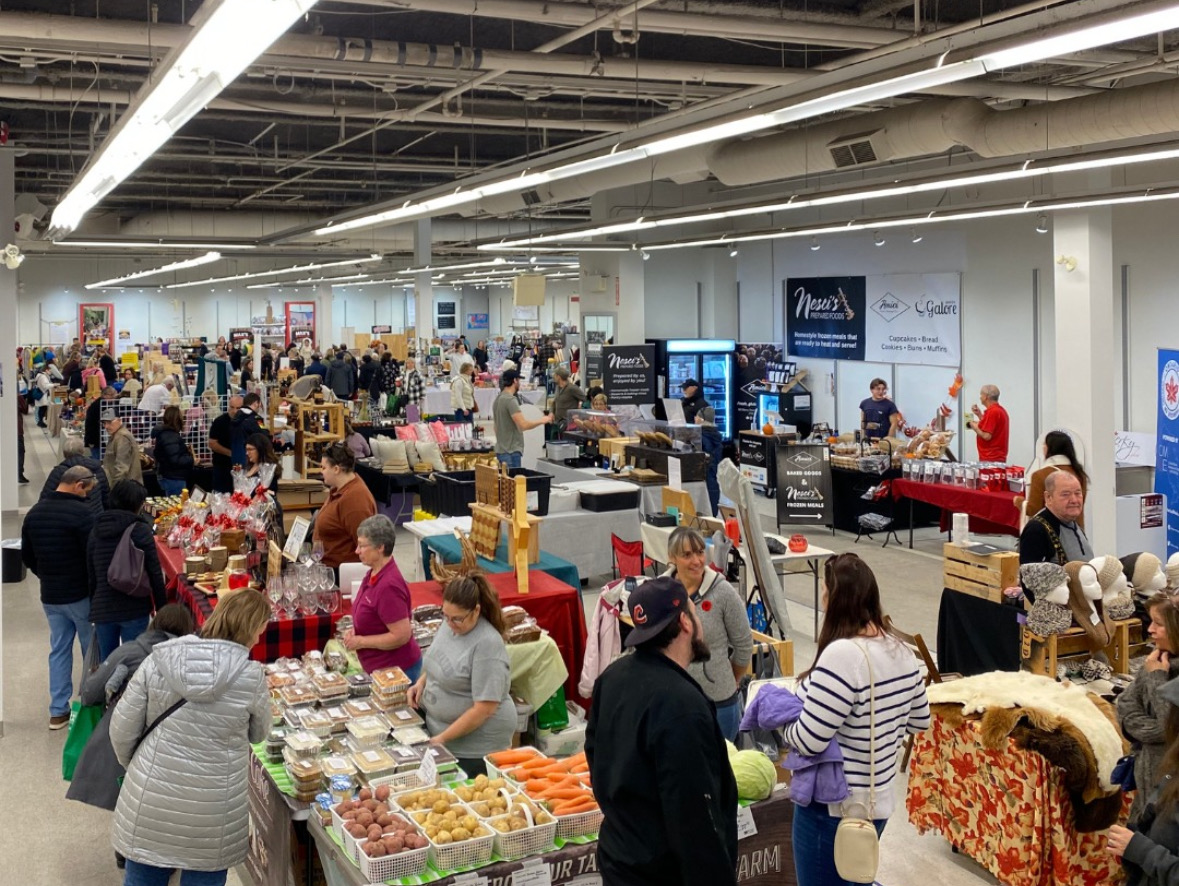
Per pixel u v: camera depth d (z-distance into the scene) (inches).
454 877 136.3
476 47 409.4
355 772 158.1
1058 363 431.5
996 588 241.0
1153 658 136.6
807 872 132.0
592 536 366.3
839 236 665.6
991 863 171.5
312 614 216.4
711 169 490.0
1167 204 464.4
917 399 611.2
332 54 351.6
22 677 297.3
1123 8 146.3
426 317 962.7
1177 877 111.3
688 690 97.7
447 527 305.1
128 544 236.4
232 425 462.0
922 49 189.9
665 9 337.4
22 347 1256.8
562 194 601.9
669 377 697.0
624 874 98.3
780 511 479.2
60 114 561.9
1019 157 444.5
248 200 917.8
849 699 125.5
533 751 171.3
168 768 139.9
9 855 194.7
